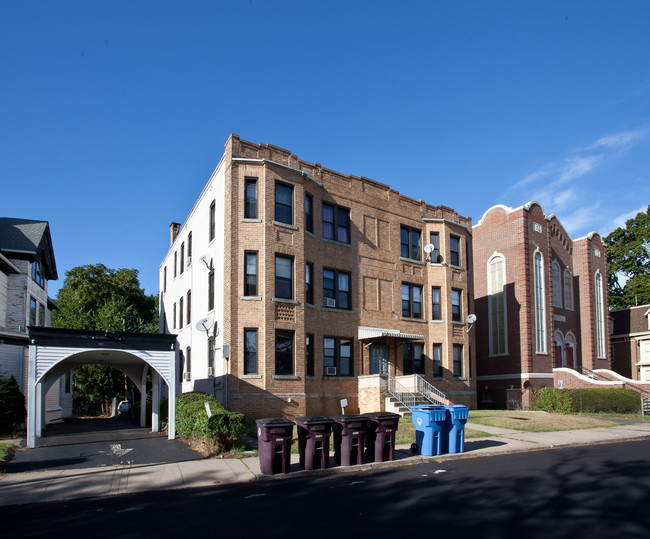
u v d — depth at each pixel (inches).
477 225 1430.9
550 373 1306.6
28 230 1169.4
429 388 1008.9
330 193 951.0
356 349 944.3
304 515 313.0
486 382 1344.7
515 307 1304.1
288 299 826.8
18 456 539.8
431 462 500.1
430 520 295.6
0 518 324.5
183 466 479.8
